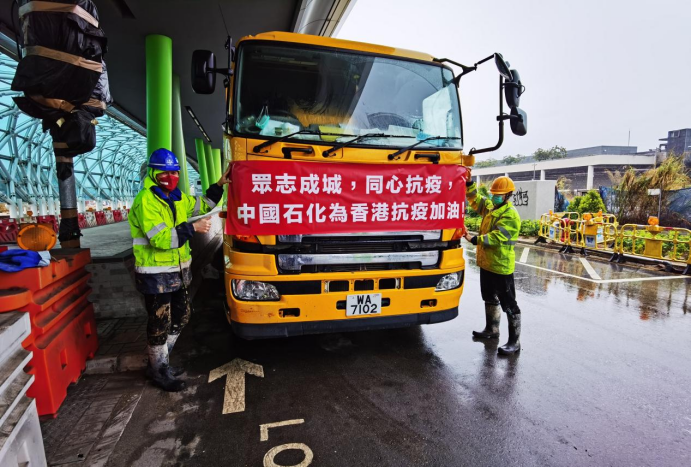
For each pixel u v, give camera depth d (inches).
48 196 840.9
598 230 377.7
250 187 112.3
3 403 61.7
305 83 127.6
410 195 125.8
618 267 314.5
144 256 109.3
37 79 105.8
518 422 103.2
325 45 130.9
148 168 108.5
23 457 66.9
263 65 125.0
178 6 325.7
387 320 126.6
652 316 190.9
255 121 120.6
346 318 122.5
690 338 163.0
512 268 144.1
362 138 123.0
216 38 400.2
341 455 89.1
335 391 117.5
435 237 130.8
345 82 131.4
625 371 133.5
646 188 548.1
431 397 114.6
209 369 130.8
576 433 99.3
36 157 803.4
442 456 89.6
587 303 212.4
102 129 864.9
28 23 104.5
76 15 106.1
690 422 105.3
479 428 100.3
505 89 132.6
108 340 140.6
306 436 95.7
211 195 125.0
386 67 136.6
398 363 136.8
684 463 89.3
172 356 140.9
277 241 116.2
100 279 164.6
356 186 120.0
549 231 434.3
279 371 130.0
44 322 97.6
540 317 188.5
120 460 86.2
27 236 99.8
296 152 114.4
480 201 160.2
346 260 120.1
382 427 99.9
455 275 135.7
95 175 1146.7
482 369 133.2
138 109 651.5
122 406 107.1
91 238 335.9
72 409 105.3
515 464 87.8
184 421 101.1
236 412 105.7
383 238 125.8
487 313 160.7
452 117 143.9
